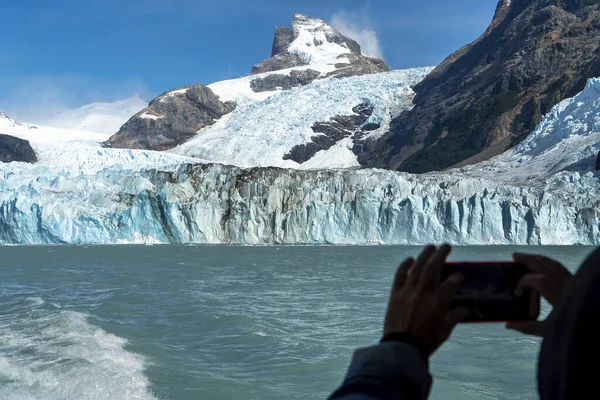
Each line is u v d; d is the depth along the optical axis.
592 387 0.90
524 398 11.21
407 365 1.16
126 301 24.95
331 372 13.13
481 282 1.31
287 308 23.00
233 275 38.38
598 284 0.94
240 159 186.38
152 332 17.70
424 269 1.30
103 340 15.75
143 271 41.69
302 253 60.00
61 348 14.31
